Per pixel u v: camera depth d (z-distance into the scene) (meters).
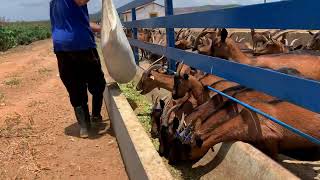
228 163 2.23
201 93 3.06
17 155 2.80
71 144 2.97
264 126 2.27
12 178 2.46
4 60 11.14
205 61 2.70
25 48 16.38
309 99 1.56
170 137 2.50
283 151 2.35
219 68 2.46
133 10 5.57
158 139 2.88
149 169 1.91
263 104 2.33
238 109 2.40
